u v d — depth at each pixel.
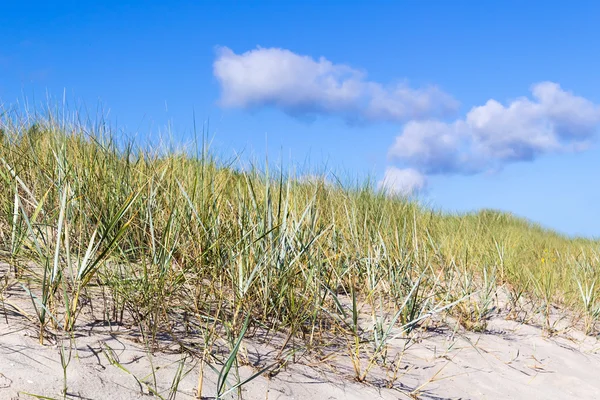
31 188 3.02
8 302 2.16
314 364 2.37
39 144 3.64
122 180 3.23
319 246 3.11
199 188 3.34
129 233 2.87
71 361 1.82
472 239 5.38
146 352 2.02
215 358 2.11
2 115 3.85
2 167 3.07
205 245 2.90
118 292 2.33
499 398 2.56
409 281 3.51
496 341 3.45
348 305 3.30
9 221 2.74
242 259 2.78
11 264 2.43
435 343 3.14
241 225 3.00
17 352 1.79
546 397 2.71
